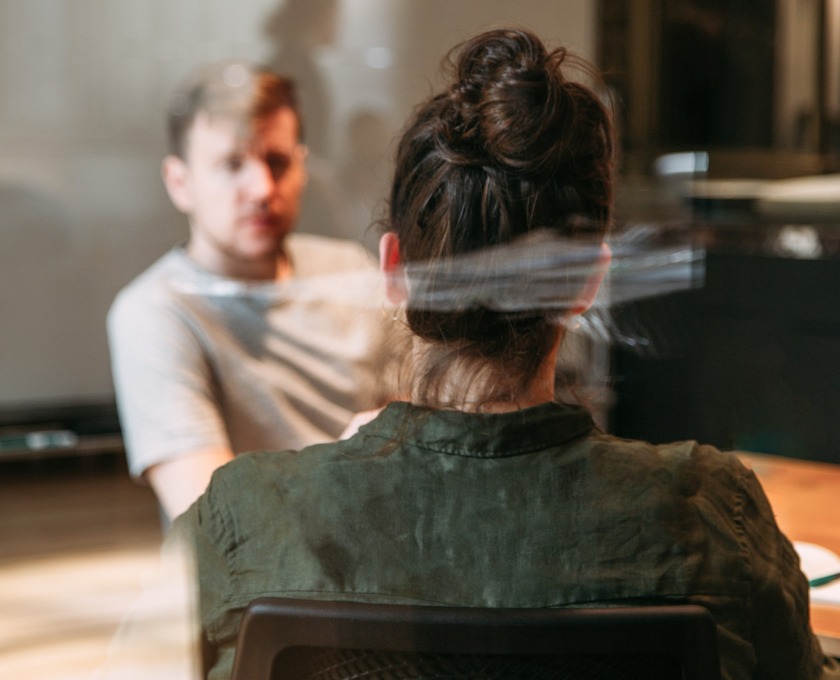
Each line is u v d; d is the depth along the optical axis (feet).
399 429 2.94
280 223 6.37
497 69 3.06
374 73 11.20
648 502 2.84
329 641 2.50
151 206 10.91
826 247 9.86
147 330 5.93
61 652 7.32
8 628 7.48
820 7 13.17
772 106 13.37
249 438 6.04
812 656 3.10
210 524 2.94
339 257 6.37
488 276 3.02
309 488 2.90
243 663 2.55
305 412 6.03
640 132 13.16
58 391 10.86
